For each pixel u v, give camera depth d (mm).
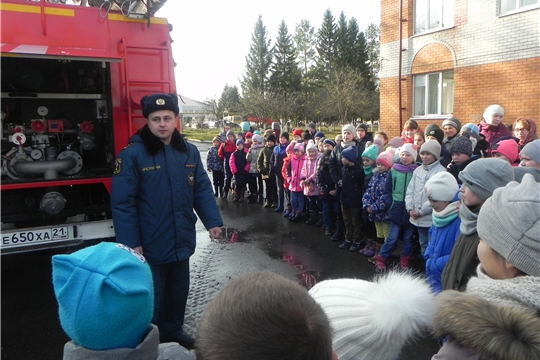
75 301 1082
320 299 1349
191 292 4570
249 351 799
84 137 4891
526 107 9227
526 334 1044
